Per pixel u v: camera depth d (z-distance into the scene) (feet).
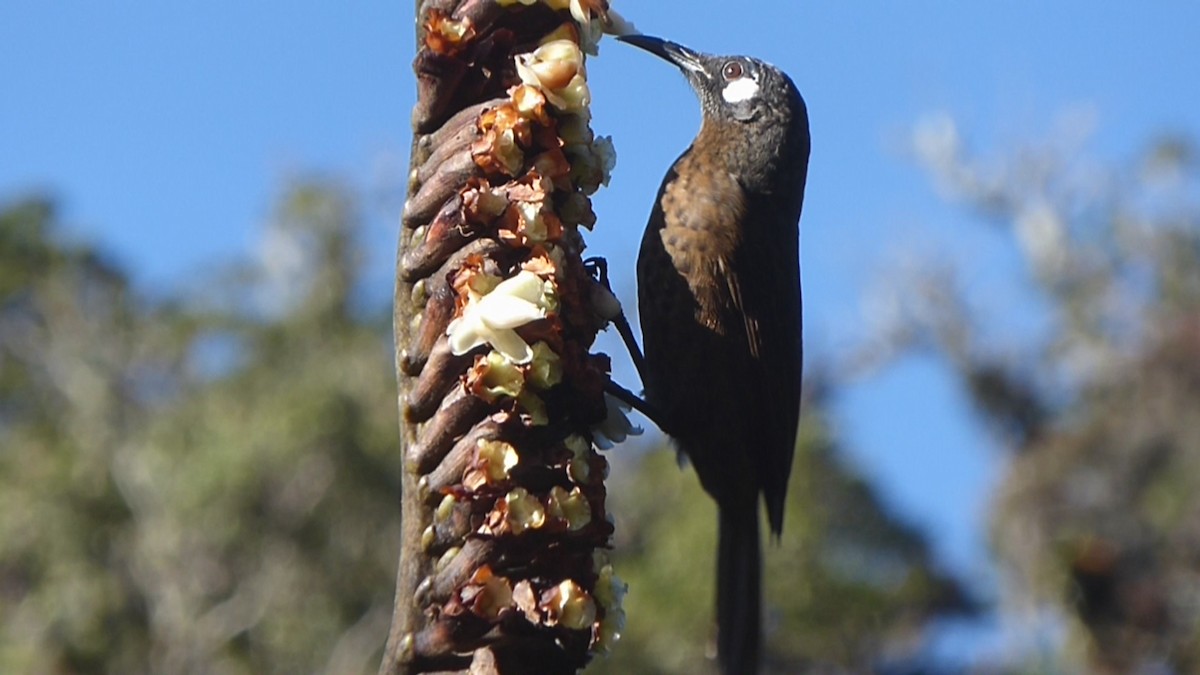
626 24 14.83
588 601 12.55
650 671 45.80
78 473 58.59
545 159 13.29
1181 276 82.02
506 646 12.51
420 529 12.89
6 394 69.36
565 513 12.66
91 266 74.90
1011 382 80.12
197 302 69.62
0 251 75.05
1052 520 65.26
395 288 13.52
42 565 57.47
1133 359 71.87
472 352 12.85
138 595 56.49
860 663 55.01
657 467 50.70
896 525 60.13
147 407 66.08
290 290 66.39
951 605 61.87
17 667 53.93
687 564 47.21
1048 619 61.31
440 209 13.23
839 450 58.23
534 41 13.87
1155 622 54.08
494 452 12.59
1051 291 83.76
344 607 55.88
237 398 60.49
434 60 13.52
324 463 57.47
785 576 53.83
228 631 55.47
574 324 13.32
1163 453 66.39
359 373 60.95
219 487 56.80
